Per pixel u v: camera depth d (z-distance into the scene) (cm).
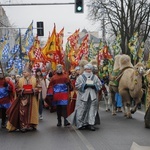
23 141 982
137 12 4781
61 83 1219
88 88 1148
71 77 1526
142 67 1309
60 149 880
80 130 1147
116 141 964
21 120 1124
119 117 1449
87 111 1154
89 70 1156
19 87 1139
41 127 1220
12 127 1134
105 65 1920
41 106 1411
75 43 2467
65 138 1019
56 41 2008
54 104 1234
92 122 1134
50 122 1341
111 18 4925
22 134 1088
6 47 2712
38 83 1158
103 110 1728
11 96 1202
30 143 955
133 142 891
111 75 1517
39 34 2830
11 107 1135
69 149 878
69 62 2481
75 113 1171
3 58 2702
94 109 1148
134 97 1363
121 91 1401
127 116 1414
